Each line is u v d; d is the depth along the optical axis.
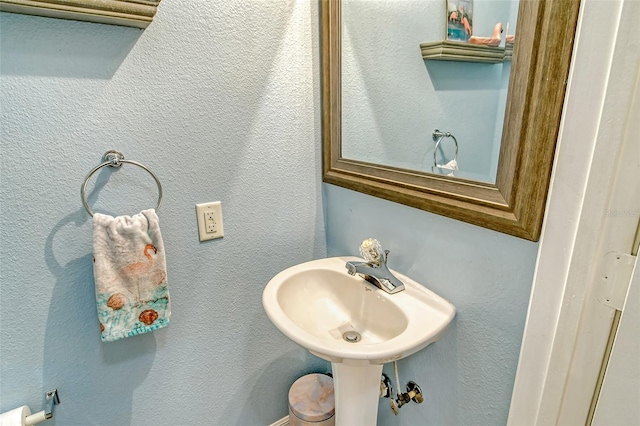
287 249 1.26
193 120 0.98
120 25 0.83
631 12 0.50
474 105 0.77
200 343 1.17
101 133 0.87
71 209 0.88
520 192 0.68
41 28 0.77
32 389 0.93
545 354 0.71
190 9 0.91
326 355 0.77
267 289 1.00
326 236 1.35
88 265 0.92
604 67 0.54
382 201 1.06
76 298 0.93
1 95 0.76
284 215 1.22
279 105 1.11
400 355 0.76
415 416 1.12
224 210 1.09
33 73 0.78
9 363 0.89
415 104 0.93
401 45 0.95
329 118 1.17
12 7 0.71
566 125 0.60
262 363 1.33
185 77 0.94
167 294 0.98
